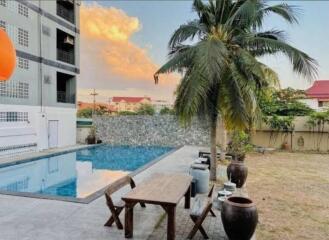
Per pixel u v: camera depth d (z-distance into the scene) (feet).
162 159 44.27
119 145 70.69
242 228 14.21
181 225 17.33
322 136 55.72
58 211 19.27
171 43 29.07
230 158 42.37
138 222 17.46
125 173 39.91
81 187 32.30
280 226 17.80
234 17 26.53
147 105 96.94
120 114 77.10
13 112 49.57
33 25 54.80
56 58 61.87
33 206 20.25
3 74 15.67
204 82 24.32
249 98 25.27
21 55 51.65
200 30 28.17
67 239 15.06
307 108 67.00
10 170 41.63
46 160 49.26
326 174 33.96
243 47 27.50
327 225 18.06
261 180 30.53
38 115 55.47
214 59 23.08
